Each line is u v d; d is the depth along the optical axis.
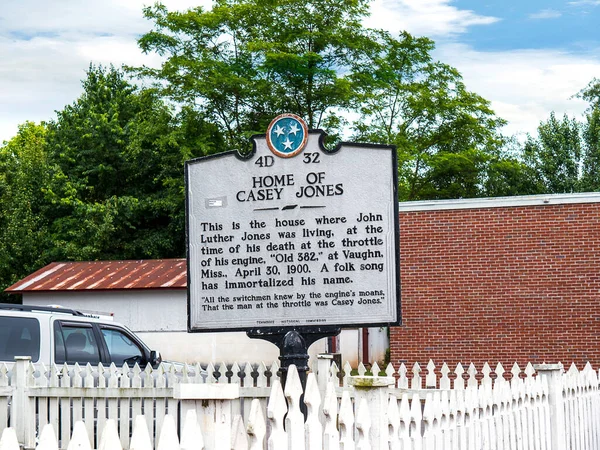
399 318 10.11
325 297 10.26
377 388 6.26
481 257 21.75
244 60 46.53
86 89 58.75
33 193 47.50
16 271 42.53
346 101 45.44
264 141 10.55
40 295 30.16
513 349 21.36
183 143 45.59
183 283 28.41
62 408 11.35
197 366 13.08
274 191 10.45
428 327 21.97
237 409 6.11
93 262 31.98
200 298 10.51
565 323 21.08
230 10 46.44
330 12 46.78
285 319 10.29
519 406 9.18
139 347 14.22
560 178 50.19
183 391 5.13
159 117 46.19
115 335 14.05
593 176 49.28
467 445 7.79
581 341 20.92
